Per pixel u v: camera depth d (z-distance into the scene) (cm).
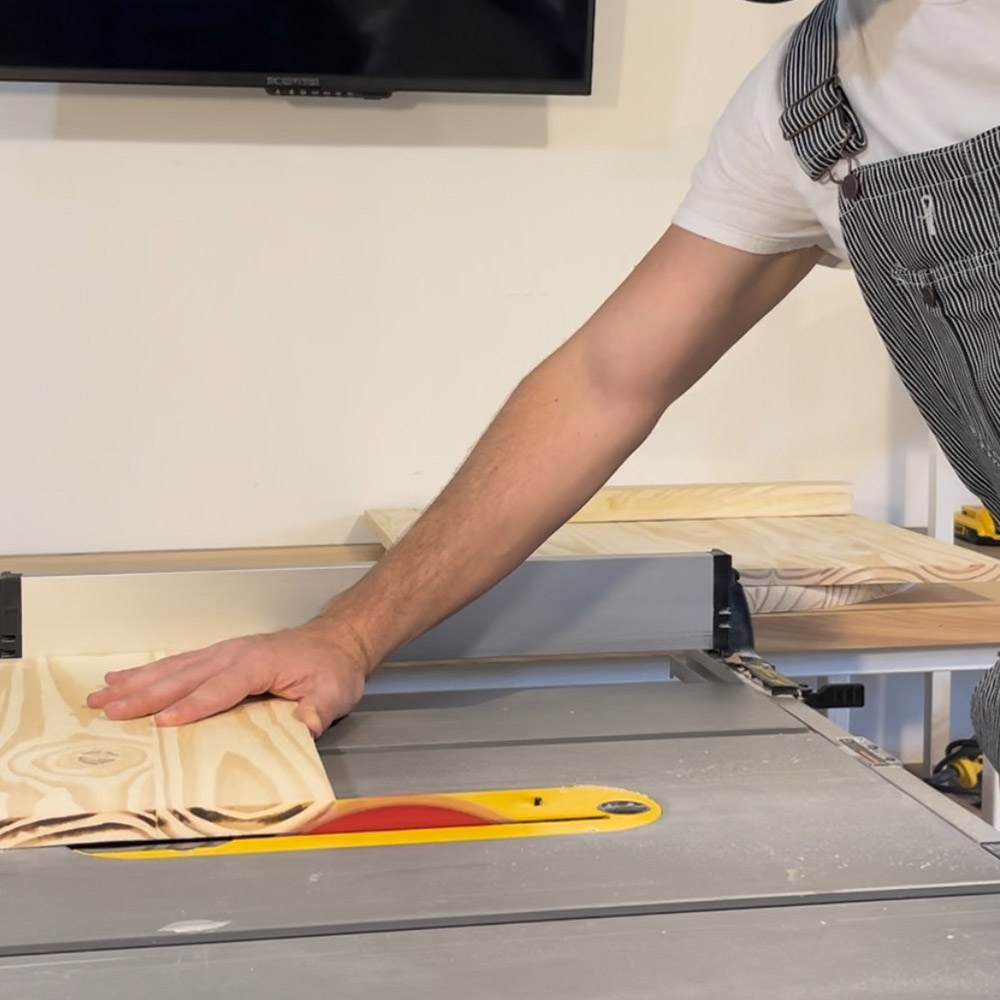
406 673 124
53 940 59
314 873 67
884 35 78
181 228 184
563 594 111
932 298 80
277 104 184
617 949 58
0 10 166
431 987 54
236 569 107
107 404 186
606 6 190
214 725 87
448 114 188
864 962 56
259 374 189
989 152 73
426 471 195
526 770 84
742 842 71
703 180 98
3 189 179
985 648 145
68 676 99
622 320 101
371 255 190
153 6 169
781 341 201
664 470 201
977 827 73
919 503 207
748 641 115
